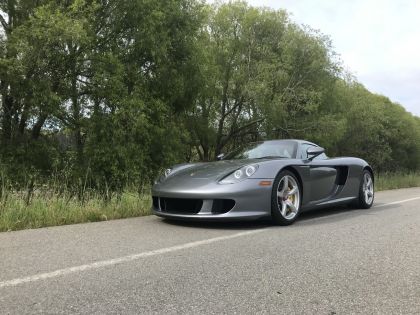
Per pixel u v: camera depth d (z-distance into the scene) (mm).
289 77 14609
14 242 3748
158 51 9492
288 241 3936
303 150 5688
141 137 9219
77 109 9219
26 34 7801
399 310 2230
